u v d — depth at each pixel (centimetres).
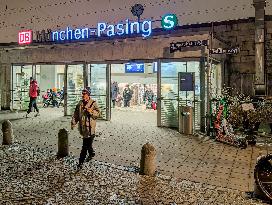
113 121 1549
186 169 720
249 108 1116
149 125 1415
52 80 2584
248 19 1430
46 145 965
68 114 1694
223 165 756
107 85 1552
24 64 1823
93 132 729
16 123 1416
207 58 1147
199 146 970
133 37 1381
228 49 1099
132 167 728
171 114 1338
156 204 514
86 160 777
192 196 550
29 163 752
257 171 544
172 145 981
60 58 1648
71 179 636
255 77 1359
